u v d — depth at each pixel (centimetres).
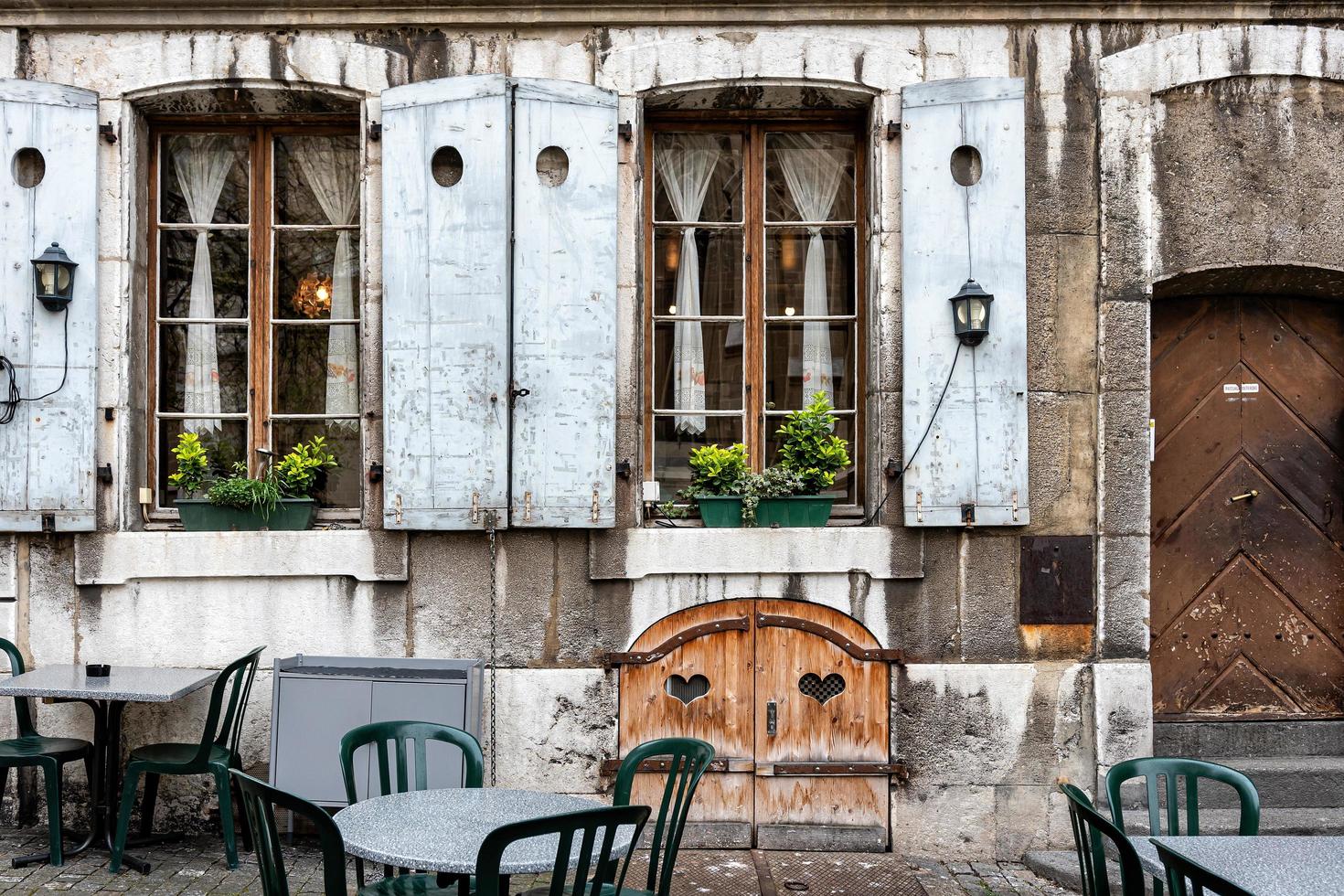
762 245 546
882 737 511
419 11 514
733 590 511
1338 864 288
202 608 508
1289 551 546
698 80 516
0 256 504
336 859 262
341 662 491
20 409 503
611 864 325
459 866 272
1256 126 518
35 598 508
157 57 513
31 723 499
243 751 508
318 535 508
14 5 508
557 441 505
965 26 520
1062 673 511
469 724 468
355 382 544
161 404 541
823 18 515
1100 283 516
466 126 504
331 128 545
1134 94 516
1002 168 508
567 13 514
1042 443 515
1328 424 546
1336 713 545
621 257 520
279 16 514
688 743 351
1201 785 516
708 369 546
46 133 506
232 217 546
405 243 505
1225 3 515
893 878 473
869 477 527
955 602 513
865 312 539
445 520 502
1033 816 507
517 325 506
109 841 470
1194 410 546
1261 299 547
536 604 511
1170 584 544
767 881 464
